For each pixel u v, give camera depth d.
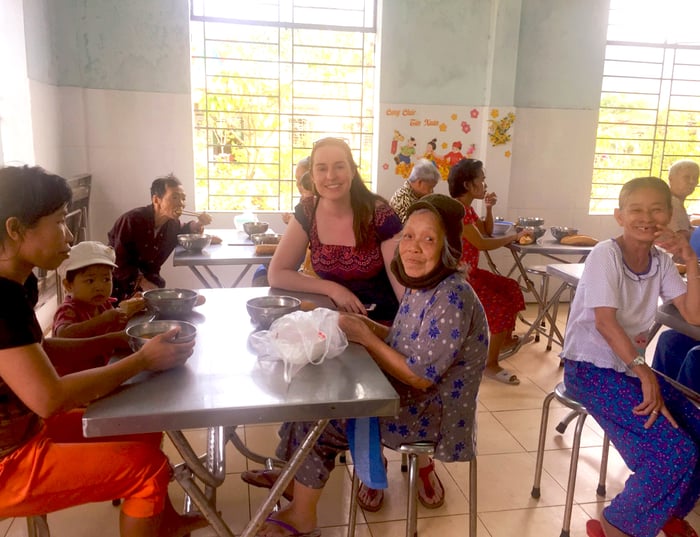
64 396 1.18
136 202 4.41
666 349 2.51
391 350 1.58
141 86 4.28
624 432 1.74
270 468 2.18
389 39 4.50
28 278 1.40
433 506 2.16
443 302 1.54
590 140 4.91
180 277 4.64
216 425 1.14
